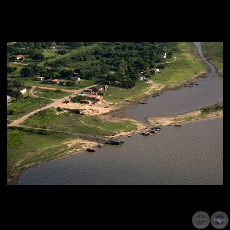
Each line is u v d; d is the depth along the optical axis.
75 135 120.31
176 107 151.00
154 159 104.31
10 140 114.19
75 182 91.44
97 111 142.75
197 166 99.38
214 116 139.75
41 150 110.06
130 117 139.00
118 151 109.94
